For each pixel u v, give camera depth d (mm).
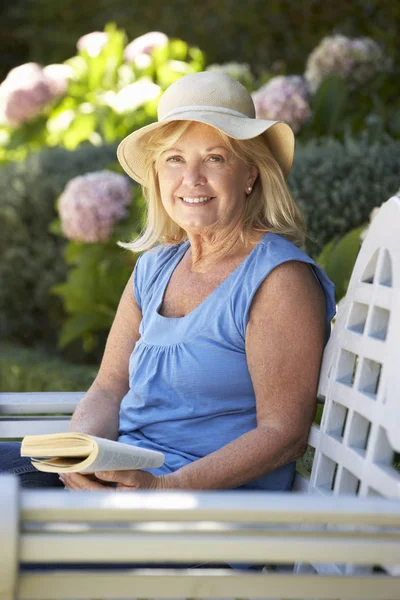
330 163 4352
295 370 1890
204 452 1977
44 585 1309
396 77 6840
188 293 2100
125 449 1640
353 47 5879
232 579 1351
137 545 1278
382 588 1371
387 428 1546
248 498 1305
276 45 9148
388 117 5707
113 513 1270
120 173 5793
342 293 3010
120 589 1331
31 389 5508
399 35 7699
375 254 1809
